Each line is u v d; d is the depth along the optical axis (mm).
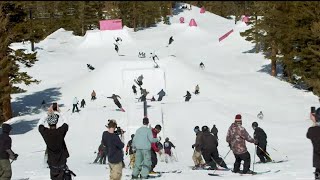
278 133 49188
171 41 135375
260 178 18781
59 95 85812
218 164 23797
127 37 140375
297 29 73375
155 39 147750
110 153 16578
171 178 20031
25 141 51188
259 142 28328
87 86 87312
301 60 74188
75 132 55469
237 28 146500
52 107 14258
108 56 121062
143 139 19547
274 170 22547
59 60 119688
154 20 190125
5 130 16281
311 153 33719
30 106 79625
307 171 20844
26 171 26500
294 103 72750
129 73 87062
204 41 143750
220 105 66562
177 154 41906
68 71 108250
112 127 16750
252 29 102875
